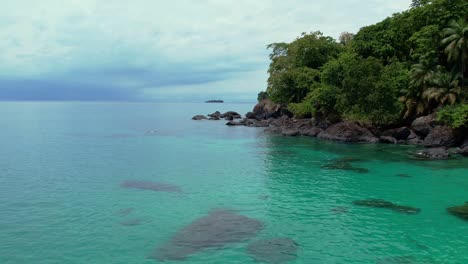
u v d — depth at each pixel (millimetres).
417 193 23688
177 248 15258
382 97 47156
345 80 50125
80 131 67562
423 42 49125
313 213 19844
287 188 25125
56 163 34562
